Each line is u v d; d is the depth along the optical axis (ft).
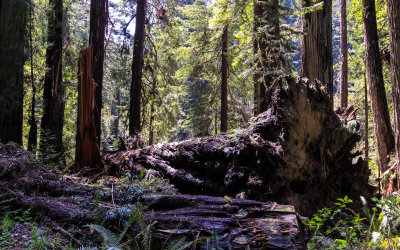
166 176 23.90
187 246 9.73
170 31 58.29
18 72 21.62
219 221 11.89
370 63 38.58
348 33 64.85
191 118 59.31
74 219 12.15
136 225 11.48
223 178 20.03
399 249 12.21
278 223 11.85
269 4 33.19
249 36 38.78
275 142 18.21
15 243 10.36
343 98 58.90
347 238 12.69
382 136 37.24
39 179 15.72
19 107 21.89
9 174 15.30
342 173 20.04
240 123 56.39
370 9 38.88
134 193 14.57
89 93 28.58
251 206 13.52
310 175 17.94
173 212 12.84
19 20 21.66
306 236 12.19
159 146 26.55
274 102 19.04
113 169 30.60
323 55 30.22
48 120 39.04
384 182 31.76
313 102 18.75
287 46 34.04
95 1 39.22
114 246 9.50
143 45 51.39
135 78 50.49
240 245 10.56
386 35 48.19
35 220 12.23
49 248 10.29
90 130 28.43
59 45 40.32
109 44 57.67
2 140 20.67
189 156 22.13
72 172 29.14
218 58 57.06
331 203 18.39
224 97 54.80
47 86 41.39
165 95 60.23
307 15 30.63
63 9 44.78
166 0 58.13
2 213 12.37
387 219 14.12
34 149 25.39
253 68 35.22
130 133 49.80
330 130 18.83
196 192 21.67
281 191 17.33
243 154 18.35
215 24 39.81
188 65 60.80
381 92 37.83
